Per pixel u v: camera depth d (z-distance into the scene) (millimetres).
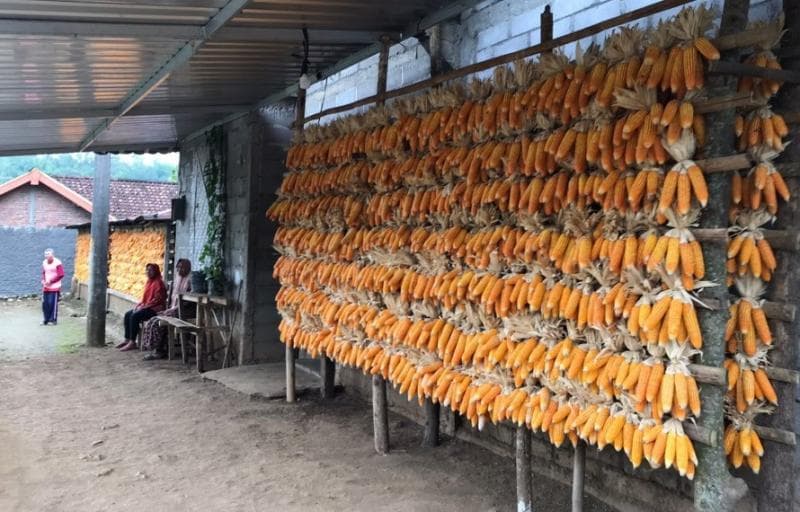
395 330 4246
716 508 2590
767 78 2611
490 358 3471
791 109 2775
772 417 2844
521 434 3529
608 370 2838
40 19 4375
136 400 6562
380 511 3820
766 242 2740
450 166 3828
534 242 3205
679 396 2549
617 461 3760
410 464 4570
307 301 5352
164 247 12094
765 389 2732
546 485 4098
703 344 2602
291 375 6246
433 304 4039
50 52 5160
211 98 7531
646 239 2721
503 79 3525
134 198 24750
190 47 5074
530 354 3256
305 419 5730
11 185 23281
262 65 6156
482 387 3564
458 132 3777
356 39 5270
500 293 3424
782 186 2684
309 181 5336
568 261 3012
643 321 2635
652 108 2660
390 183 4434
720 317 2586
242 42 5324
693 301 2598
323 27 5004
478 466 4480
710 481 2605
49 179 23844
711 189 2605
